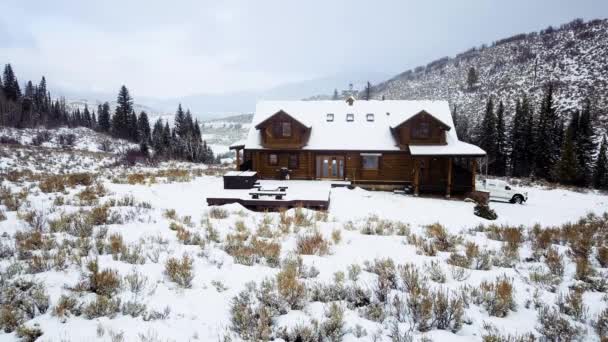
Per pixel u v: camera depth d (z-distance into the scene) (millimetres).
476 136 56969
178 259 7293
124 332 4488
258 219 12891
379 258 8242
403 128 25391
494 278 7141
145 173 26625
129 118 79688
